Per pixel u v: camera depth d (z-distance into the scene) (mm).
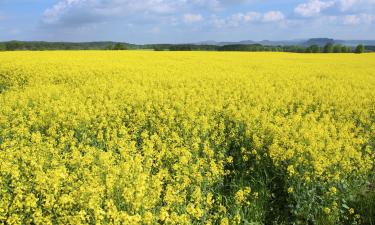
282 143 9438
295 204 7512
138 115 11906
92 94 15039
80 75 20656
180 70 24016
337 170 8125
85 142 10031
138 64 27266
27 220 5977
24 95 14602
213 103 14305
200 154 9516
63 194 6180
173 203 6652
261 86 17844
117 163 8289
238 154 9688
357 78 22125
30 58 30188
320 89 17688
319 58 38594
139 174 6891
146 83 18359
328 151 8758
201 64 28422
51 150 8305
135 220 5449
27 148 8273
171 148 9398
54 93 15383
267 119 11617
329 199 7449
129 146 9086
